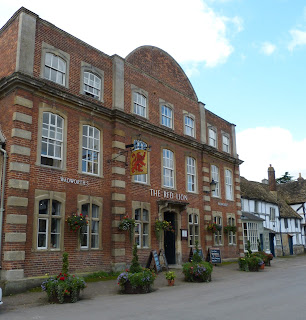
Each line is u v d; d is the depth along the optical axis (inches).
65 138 579.8
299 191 1833.2
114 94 679.1
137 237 679.7
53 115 572.4
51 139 562.3
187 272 566.6
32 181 519.2
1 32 581.9
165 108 820.0
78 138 602.9
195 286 515.5
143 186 710.5
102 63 676.1
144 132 737.6
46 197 533.0
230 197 1022.4
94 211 610.9
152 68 810.8
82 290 425.7
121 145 668.1
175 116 843.4
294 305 350.3
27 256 494.6
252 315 305.0
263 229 1268.5
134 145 671.8
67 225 556.4
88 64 645.3
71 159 583.8
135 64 760.3
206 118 968.3
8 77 521.7
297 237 1614.2
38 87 541.3
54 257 528.4
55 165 563.8
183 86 905.5
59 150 573.0
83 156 610.5
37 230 514.9
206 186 896.9
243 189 1370.6
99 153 637.9
